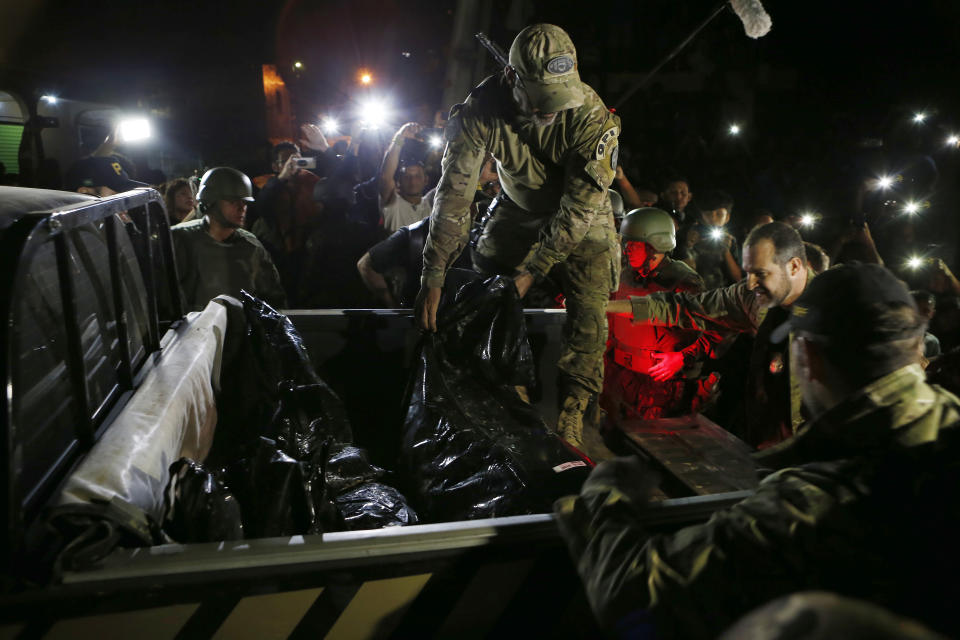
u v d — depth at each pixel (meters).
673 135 12.66
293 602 1.11
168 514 1.44
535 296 3.56
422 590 1.16
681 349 3.23
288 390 2.15
